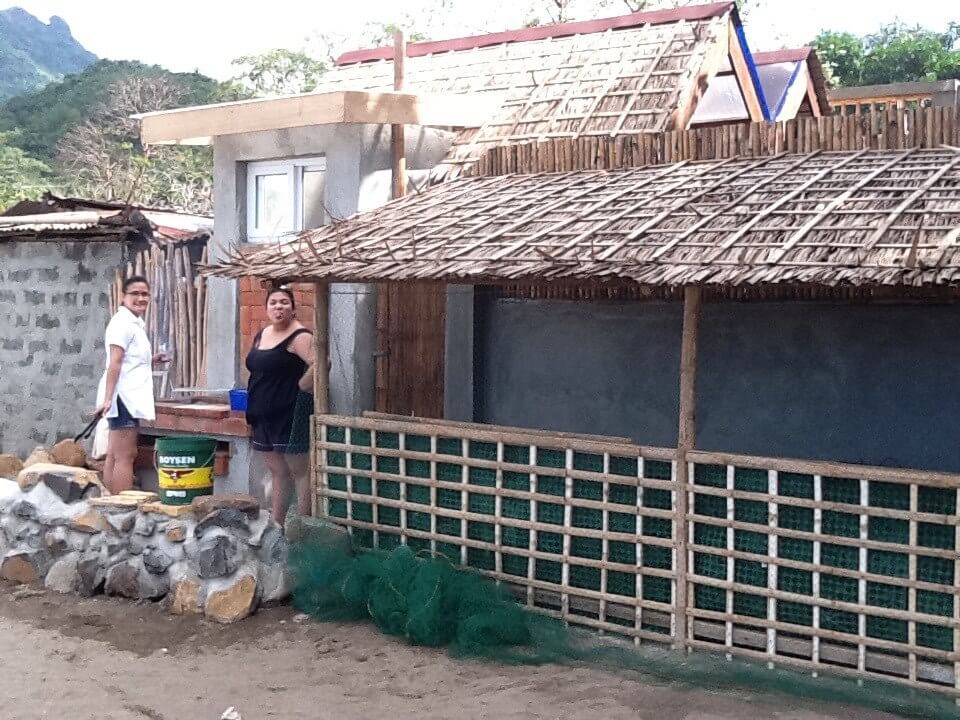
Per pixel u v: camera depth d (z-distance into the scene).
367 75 9.52
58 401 9.23
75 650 5.30
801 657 4.68
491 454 5.59
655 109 7.70
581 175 6.78
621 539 5.12
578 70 8.52
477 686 4.75
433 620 5.26
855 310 6.74
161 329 8.51
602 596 5.20
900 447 6.58
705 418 7.27
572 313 7.79
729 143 6.48
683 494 4.92
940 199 4.95
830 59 22.73
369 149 7.46
